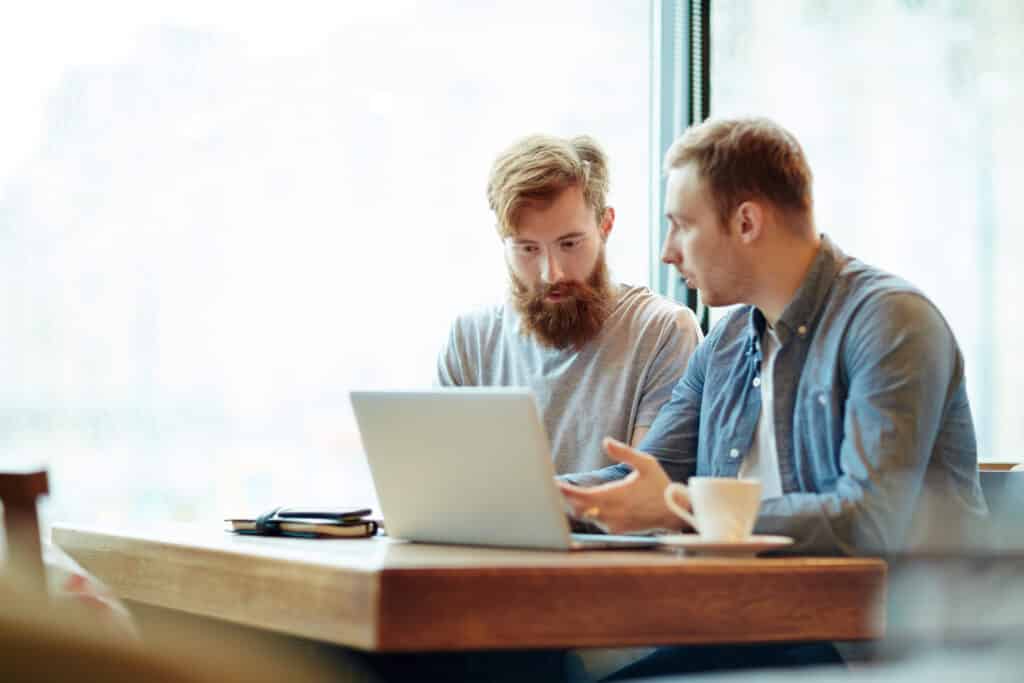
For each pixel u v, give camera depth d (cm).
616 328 253
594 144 250
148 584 171
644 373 248
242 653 138
